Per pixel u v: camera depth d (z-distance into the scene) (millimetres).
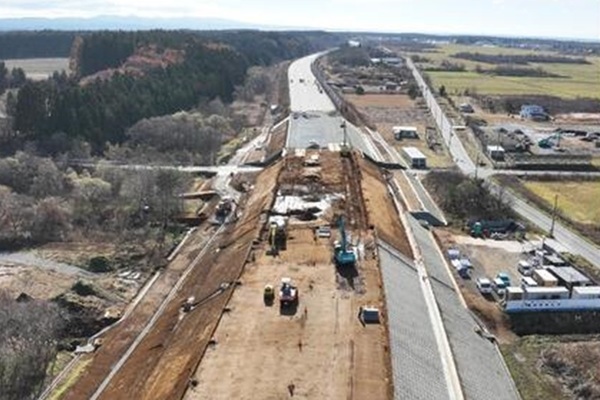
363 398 47969
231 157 141875
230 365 52375
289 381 50031
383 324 58719
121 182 115438
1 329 63469
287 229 82812
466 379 56906
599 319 73062
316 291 65438
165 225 102812
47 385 60406
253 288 66375
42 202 101688
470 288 79562
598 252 90188
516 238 96062
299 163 113438
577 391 60031
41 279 83188
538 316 73188
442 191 113125
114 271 87188
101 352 66938
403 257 79750
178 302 74750
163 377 54094
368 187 101250
